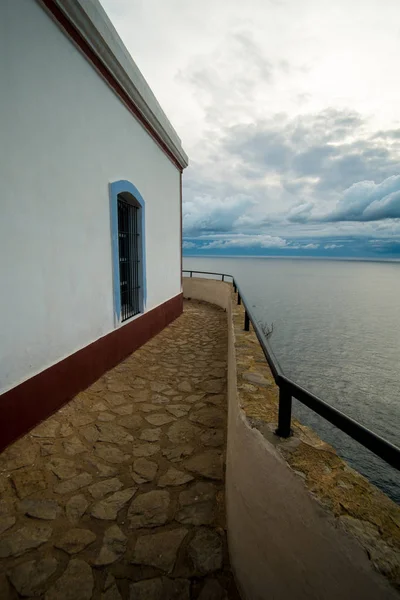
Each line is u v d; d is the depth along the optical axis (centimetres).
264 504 130
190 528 188
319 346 3734
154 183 574
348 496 103
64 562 165
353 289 9281
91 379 370
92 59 342
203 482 227
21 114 248
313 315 5341
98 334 386
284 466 119
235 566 158
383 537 89
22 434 259
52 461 239
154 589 154
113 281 418
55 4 274
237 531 155
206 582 158
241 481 153
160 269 633
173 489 219
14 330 249
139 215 518
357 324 4772
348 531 91
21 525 184
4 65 230
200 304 1034
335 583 94
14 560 164
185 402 349
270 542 125
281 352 3531
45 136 277
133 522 191
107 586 154
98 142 368
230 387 273
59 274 305
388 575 81
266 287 9338
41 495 207
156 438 280
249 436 146
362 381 2741
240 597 151
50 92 281
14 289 247
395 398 2431
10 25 234
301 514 108
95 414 311
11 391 246
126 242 507
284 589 116
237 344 298
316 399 114
